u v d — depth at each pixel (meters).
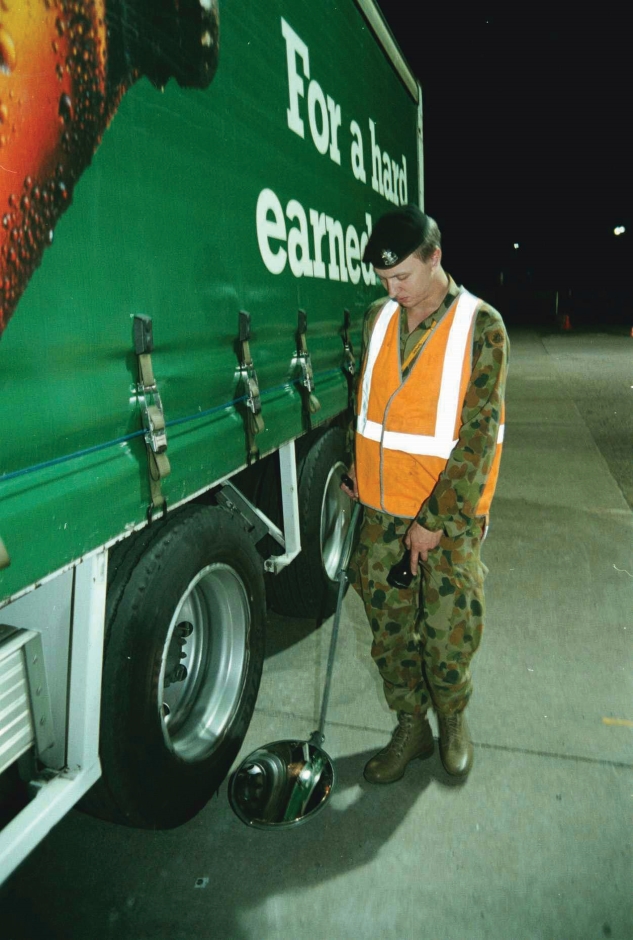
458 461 1.76
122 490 1.42
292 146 2.37
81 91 1.23
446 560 1.92
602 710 2.59
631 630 3.18
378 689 2.75
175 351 1.63
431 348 1.82
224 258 1.86
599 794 2.17
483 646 3.06
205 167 1.73
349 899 1.81
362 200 3.33
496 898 1.81
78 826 2.07
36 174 1.12
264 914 1.77
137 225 1.44
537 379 11.47
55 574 1.22
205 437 1.78
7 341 1.09
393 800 2.15
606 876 1.87
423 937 1.71
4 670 1.28
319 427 3.11
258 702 2.66
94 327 1.30
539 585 3.68
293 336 2.48
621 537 4.38
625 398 9.45
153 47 1.47
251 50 2.00
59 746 1.48
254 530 2.40
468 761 2.24
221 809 2.14
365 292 3.51
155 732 1.74
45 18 1.12
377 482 2.02
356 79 3.15
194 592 2.11
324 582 3.11
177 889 1.85
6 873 1.27
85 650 1.42
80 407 1.28
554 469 6.00
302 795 2.14
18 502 1.13
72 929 1.73
